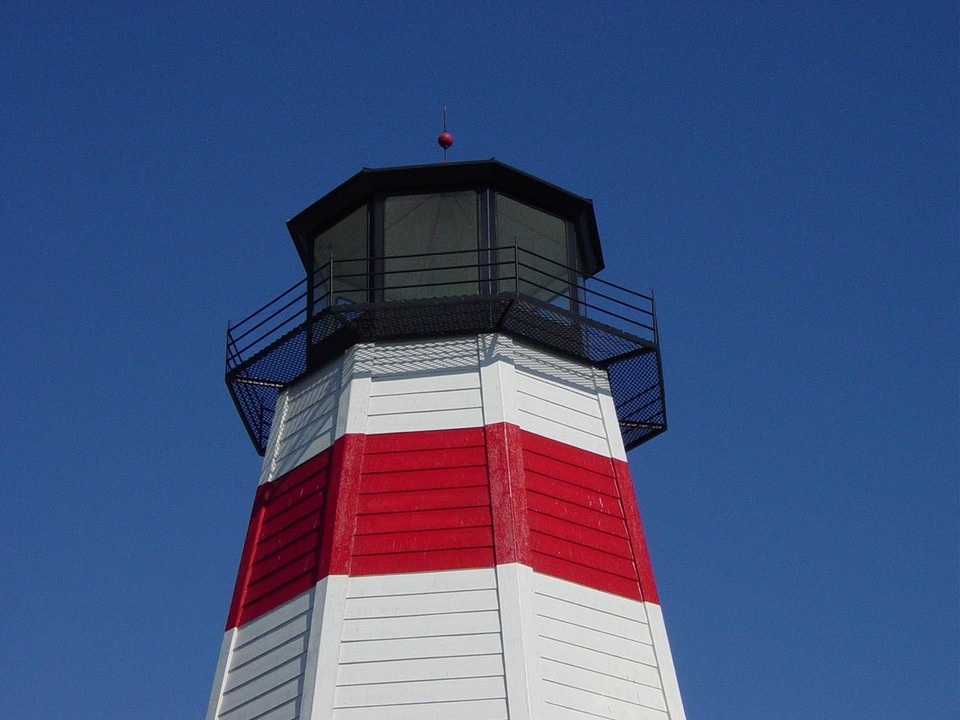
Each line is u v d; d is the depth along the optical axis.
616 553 23.44
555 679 21.25
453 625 21.48
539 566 22.25
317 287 25.86
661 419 26.70
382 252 25.09
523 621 21.41
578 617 22.19
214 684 22.81
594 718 21.30
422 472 23.17
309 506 23.59
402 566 22.14
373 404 24.02
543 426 24.08
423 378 24.22
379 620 21.64
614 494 24.22
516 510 22.59
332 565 22.23
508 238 25.44
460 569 22.03
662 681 22.45
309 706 20.95
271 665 22.23
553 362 25.05
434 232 25.33
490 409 23.70
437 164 25.16
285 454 24.98
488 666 21.05
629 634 22.62
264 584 23.39
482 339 24.53
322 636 21.53
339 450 23.61
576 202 26.22
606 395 25.41
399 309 24.09
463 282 24.20
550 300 25.34
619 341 25.23
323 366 25.47
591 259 27.77
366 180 25.38
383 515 22.75
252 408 26.53
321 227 26.58
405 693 20.94
